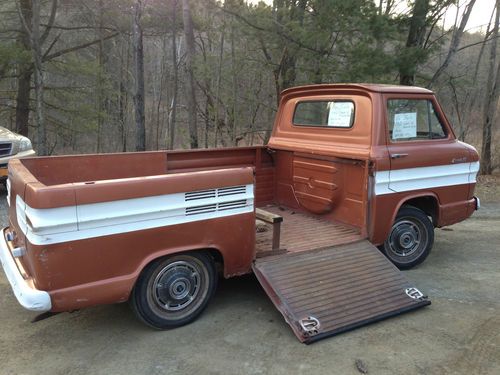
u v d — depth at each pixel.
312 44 9.50
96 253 3.10
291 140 5.50
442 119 5.04
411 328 3.68
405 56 9.69
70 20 16.41
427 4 10.07
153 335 3.58
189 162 5.14
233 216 3.65
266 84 12.84
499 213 8.19
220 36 12.74
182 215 3.41
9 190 3.87
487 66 16.81
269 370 3.12
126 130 18.97
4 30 13.49
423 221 4.98
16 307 4.06
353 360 3.23
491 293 4.42
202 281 3.74
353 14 8.97
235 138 12.96
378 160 4.38
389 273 4.12
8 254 3.56
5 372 3.08
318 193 5.11
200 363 3.20
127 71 18.03
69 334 3.61
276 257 3.96
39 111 11.62
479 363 3.20
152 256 3.34
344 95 4.82
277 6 9.99
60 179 4.34
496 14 13.82
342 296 3.75
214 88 13.27
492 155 14.81
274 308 4.04
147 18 14.58
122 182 3.12
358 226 4.64
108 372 3.09
